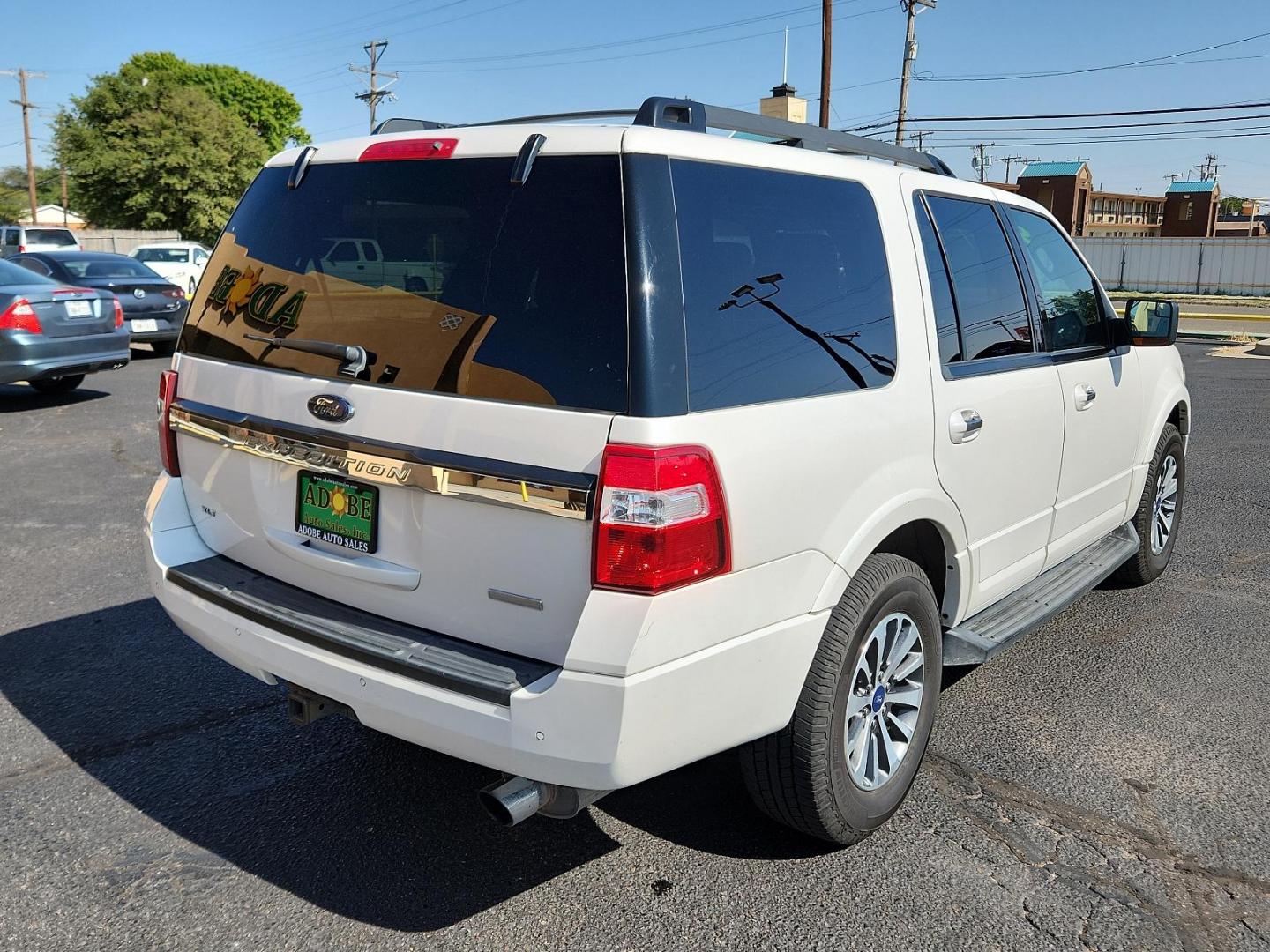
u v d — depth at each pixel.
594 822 3.15
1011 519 3.64
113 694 4.00
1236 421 10.30
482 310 2.44
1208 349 18.95
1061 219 58.59
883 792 3.00
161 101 44.62
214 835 3.06
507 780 2.38
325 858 2.96
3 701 3.92
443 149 2.62
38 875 2.85
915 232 3.19
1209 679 4.21
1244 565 5.70
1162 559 5.33
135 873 2.87
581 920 2.68
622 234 2.31
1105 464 4.41
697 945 2.59
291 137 70.25
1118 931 2.66
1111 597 5.20
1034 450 3.70
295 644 2.65
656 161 2.39
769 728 2.60
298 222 2.90
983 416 3.33
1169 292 37.22
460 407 2.41
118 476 7.53
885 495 2.87
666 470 2.21
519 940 2.61
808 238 2.77
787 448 2.51
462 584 2.48
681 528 2.25
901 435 2.93
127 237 42.38
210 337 3.11
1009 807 3.24
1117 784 3.38
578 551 2.28
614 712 2.24
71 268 13.94
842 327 2.80
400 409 2.51
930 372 3.09
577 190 2.39
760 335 2.52
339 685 2.54
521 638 2.41
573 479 2.25
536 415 2.31
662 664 2.28
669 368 2.27
